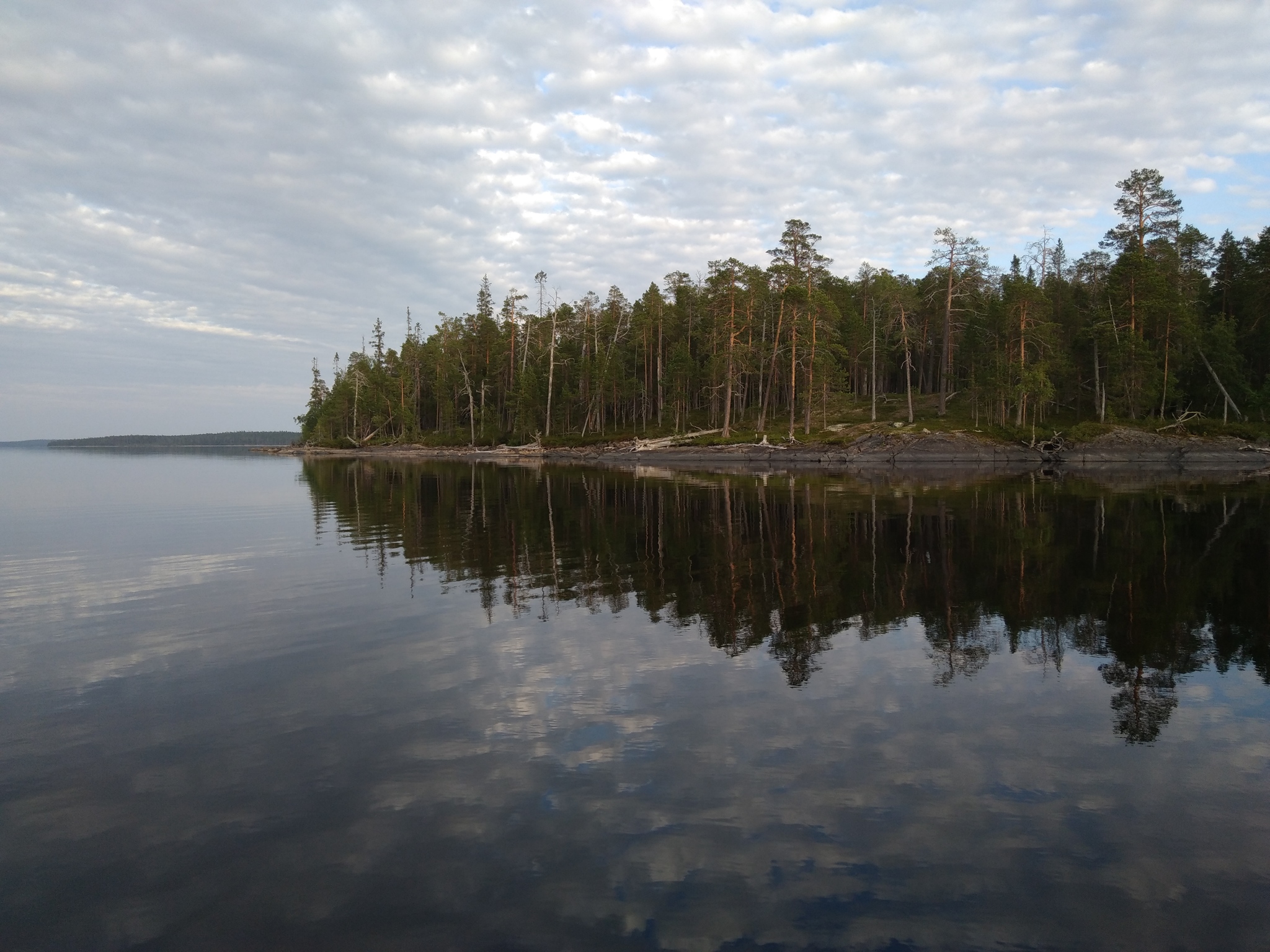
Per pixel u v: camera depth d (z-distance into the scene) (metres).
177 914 4.20
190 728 6.84
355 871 4.58
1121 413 63.66
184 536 20.23
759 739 6.51
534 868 4.59
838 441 65.38
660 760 6.09
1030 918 4.13
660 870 4.56
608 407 99.06
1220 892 4.38
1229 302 69.38
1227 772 5.90
